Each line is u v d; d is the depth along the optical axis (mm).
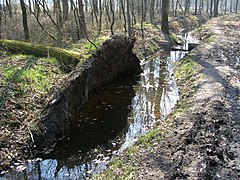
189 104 10359
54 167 7703
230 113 9469
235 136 8102
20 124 8719
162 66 18078
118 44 13648
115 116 10695
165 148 7430
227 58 17000
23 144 8148
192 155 7102
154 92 13352
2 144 7898
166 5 27219
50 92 10094
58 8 20016
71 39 18578
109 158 8070
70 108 10125
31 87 10438
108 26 24797
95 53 12695
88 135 9289
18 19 21672
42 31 18531
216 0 50906
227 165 6809
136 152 7559
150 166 6734
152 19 34000
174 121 9000
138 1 36344
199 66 15102
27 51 13234
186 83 13656
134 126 9914
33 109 9508
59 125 9109
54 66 12664
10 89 9867
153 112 11070
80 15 19312
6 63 11633
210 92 11195
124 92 13289
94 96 12586
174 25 36906
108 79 14008
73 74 10828
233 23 35250
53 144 8672
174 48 22750
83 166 7711
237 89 11648
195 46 22156
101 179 6738
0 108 8938
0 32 16156
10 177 7207
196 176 6312
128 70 15570
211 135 8031
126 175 6535
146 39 23234
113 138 9156
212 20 40750
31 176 7293
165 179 6227
